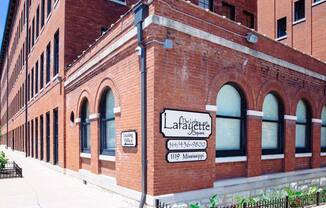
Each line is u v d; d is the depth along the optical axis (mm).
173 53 8641
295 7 22891
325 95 15406
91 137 12320
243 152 10781
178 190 8500
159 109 8266
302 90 13703
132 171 9086
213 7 21016
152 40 8305
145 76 8555
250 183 10633
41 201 9719
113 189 10180
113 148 11055
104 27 16969
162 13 8484
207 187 9203
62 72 16125
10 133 47031
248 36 10688
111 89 10789
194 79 9086
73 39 16016
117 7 17547
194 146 8922
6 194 10773
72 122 15008
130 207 8883
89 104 12672
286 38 23109
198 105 9133
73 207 8984
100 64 11484
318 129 14750
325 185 14602
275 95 12477
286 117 12633
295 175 12836
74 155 14555
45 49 20781
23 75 32312
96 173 11742
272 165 12055
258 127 11133
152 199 7977
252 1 23750
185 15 8969
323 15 20578
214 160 9477
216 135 10156
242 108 10891
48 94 19578
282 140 12570
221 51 9898
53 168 17797
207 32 9484
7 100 52625
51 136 18609
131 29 9375
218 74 9758
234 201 9852
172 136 8445
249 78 10867
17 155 30750
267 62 11688
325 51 20266
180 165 8586
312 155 14258
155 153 8117
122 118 9797
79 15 16250
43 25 22328
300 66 13523
